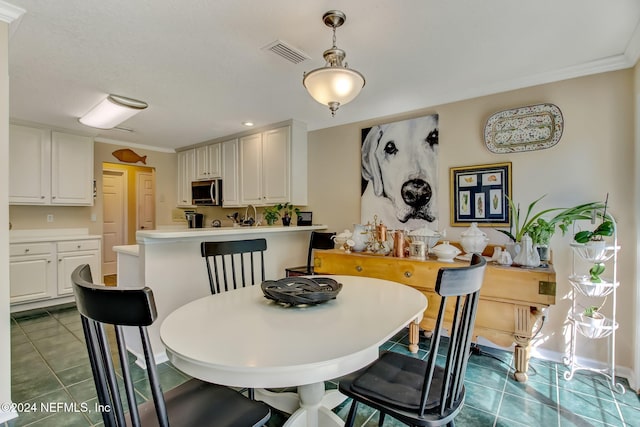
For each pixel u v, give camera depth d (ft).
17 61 7.39
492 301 7.16
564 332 7.96
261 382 3.07
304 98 9.78
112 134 14.25
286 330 3.97
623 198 7.29
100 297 2.63
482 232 8.45
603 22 5.89
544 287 6.59
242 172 13.98
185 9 5.51
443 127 9.69
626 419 5.84
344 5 5.40
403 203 10.40
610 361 7.34
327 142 12.36
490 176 8.86
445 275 3.41
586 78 7.68
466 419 5.85
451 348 3.70
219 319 4.37
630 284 7.23
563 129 7.93
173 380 7.18
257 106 10.54
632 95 7.19
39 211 13.61
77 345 9.09
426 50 6.92
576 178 7.79
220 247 6.59
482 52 7.01
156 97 9.70
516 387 6.93
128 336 8.34
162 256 8.01
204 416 3.70
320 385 5.45
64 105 10.39
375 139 11.07
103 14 5.65
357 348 3.46
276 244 11.16
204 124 12.68
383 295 5.66
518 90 8.52
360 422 5.79
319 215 12.57
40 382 7.12
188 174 16.78
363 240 9.54
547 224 7.28
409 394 4.11
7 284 5.79
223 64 7.55
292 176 12.25
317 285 5.92
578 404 6.30
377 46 6.75
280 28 6.09
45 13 5.61
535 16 5.70
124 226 19.88
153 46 6.75
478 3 5.34
